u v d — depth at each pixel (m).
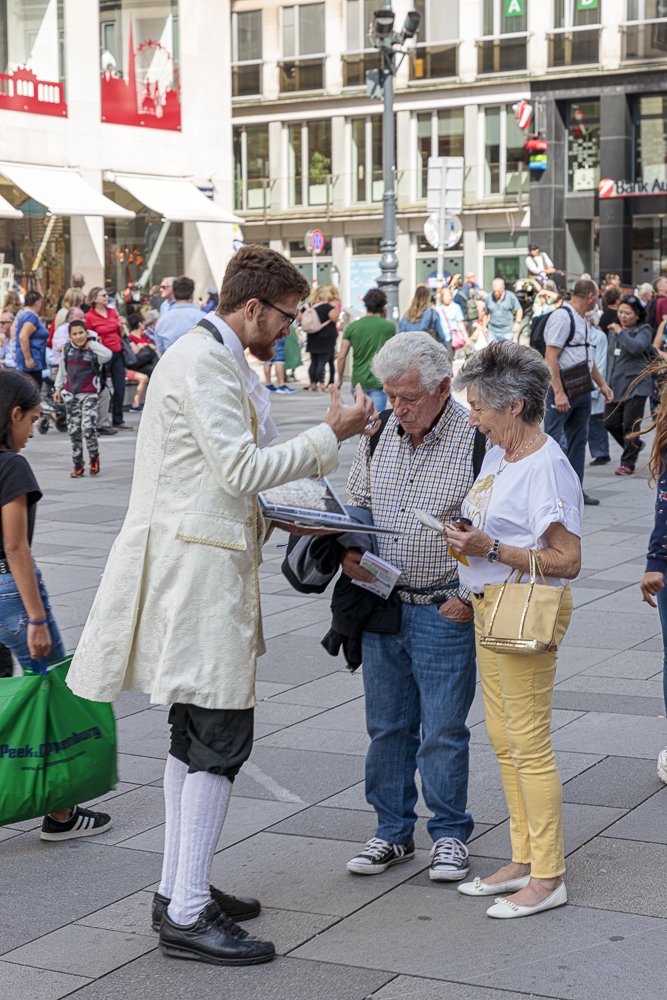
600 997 3.58
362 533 4.29
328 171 43.91
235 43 44.84
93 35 28.80
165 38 30.38
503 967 3.77
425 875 4.45
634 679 6.62
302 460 3.83
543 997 3.59
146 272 30.31
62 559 9.88
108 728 4.70
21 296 26.89
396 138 42.69
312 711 6.19
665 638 5.27
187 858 3.89
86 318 18.48
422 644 4.35
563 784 5.20
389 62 22.34
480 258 42.22
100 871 4.55
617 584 8.80
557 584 4.09
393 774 4.51
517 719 4.10
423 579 4.33
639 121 40.50
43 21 27.84
